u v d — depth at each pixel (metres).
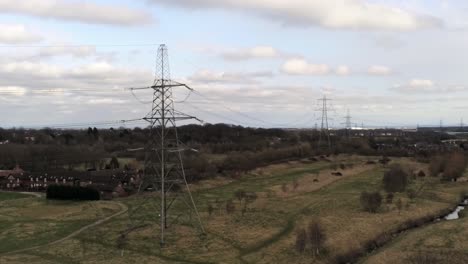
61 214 94.25
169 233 78.12
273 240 73.62
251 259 64.31
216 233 77.94
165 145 88.06
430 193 117.00
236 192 119.31
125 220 88.50
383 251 67.56
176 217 90.62
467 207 100.56
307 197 113.56
